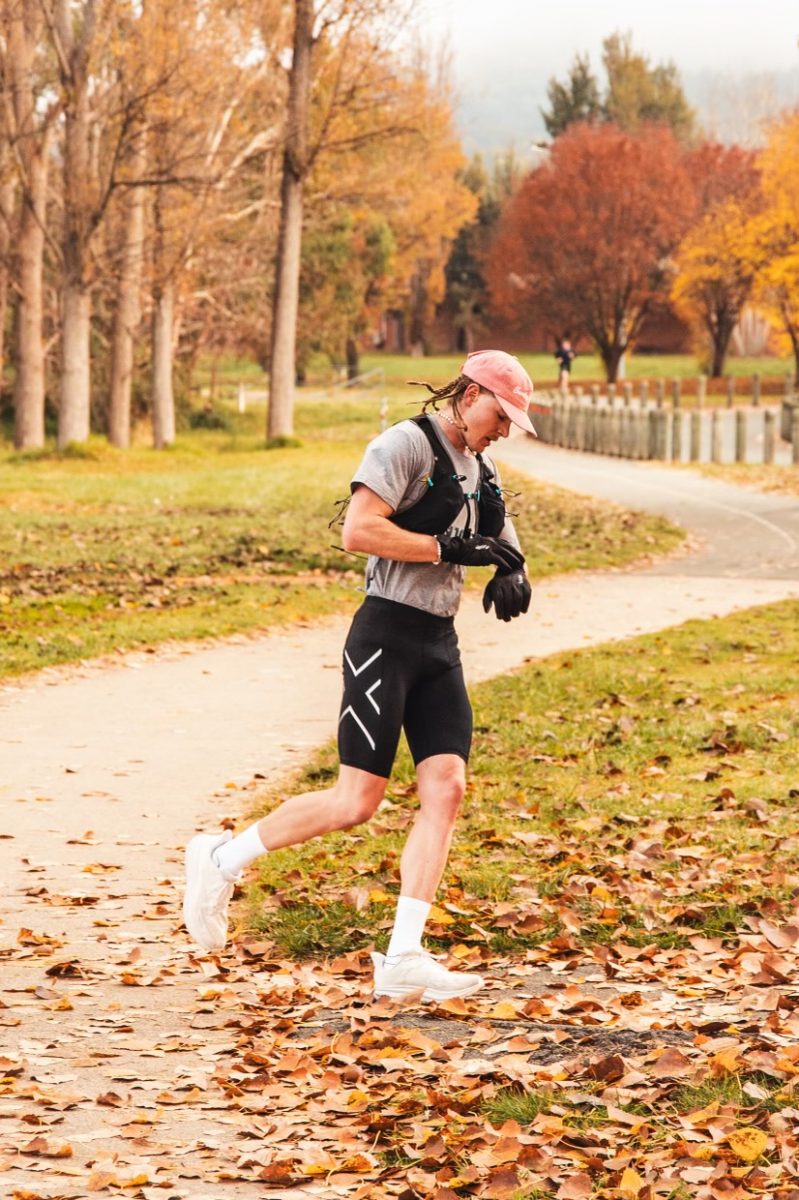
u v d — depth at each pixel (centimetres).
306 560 2572
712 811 1017
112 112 4841
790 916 778
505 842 953
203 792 1111
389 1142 531
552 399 6359
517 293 9706
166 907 844
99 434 6638
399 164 6831
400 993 656
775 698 1438
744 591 2269
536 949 752
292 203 5466
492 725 1326
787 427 4838
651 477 4091
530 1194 483
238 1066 601
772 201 8200
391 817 1036
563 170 9219
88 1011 677
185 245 5475
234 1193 494
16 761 1210
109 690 1535
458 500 652
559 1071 580
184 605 2138
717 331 9300
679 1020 634
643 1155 500
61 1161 515
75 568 2419
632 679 1534
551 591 2295
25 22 4894
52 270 6259
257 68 5294
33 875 905
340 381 10488
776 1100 537
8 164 5081
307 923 798
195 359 7044
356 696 658
